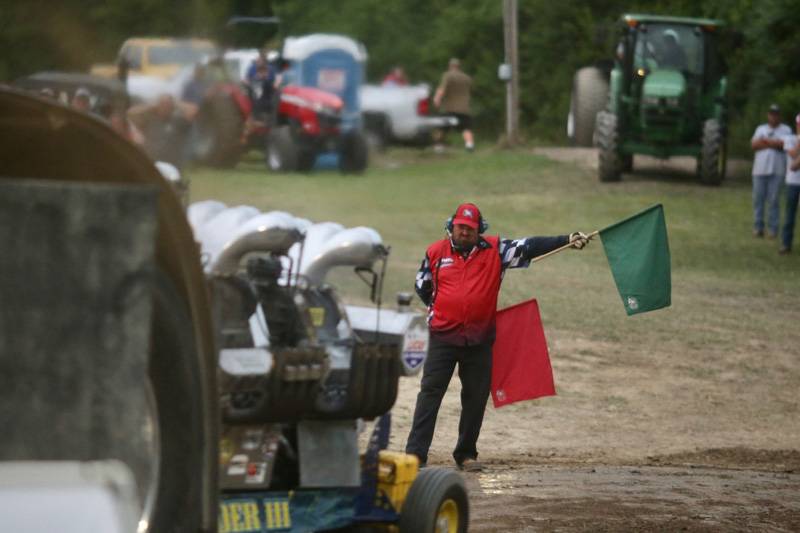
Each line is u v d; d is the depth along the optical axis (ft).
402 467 73.00
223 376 61.11
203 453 54.39
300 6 537.24
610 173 340.18
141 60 241.96
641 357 168.45
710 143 339.36
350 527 73.97
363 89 403.75
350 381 68.33
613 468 113.60
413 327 74.23
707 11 443.32
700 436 132.87
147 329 42.65
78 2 214.90
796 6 396.57
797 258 255.29
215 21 305.53
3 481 34.99
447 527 75.05
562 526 89.71
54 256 42.16
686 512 96.58
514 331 108.17
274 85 340.59
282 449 68.80
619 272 108.88
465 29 520.42
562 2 498.28
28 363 42.06
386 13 542.16
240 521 64.34
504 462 114.01
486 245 106.52
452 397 141.38
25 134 48.80
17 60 196.54
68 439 42.11
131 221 42.52
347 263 71.41
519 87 504.43
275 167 334.65
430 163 379.55
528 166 366.84
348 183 325.21
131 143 48.88
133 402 42.42
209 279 64.13
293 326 66.85
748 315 200.95
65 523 34.35
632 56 348.38
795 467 120.16
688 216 298.15
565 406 141.90
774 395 154.30
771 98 406.41
